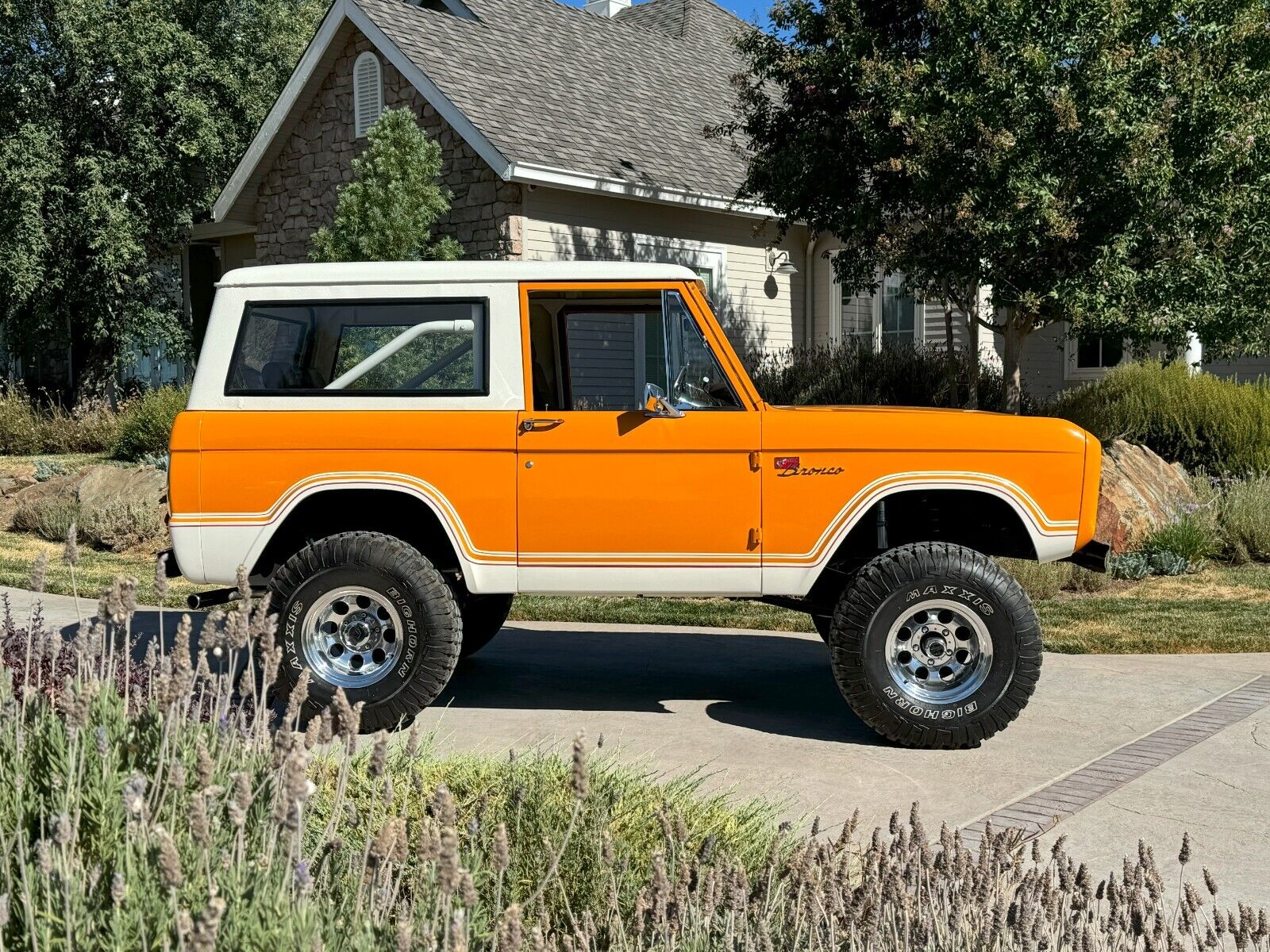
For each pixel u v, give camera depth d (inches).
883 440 223.0
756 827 148.5
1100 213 443.5
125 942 84.0
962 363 605.3
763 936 105.1
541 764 161.0
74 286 819.4
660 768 204.7
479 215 608.1
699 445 224.2
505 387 228.1
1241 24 423.2
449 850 79.6
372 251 570.6
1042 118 431.5
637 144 673.0
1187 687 262.8
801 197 525.0
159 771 102.4
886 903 110.3
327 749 172.7
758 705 252.2
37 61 806.5
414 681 223.5
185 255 889.5
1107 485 429.7
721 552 225.8
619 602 367.2
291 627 224.2
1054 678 271.7
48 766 110.3
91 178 786.2
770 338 756.0
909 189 486.3
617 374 238.1
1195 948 133.2
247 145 866.8
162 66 818.8
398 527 246.1
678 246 685.3
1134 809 184.4
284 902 88.9
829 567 238.1
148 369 917.8
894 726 217.8
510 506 226.5
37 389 941.8
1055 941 112.4
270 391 231.1
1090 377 681.0
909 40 501.4
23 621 313.7
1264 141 437.4
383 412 227.8
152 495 501.4
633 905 124.0
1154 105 431.5
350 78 658.8
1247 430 520.1
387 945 94.3
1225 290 450.9
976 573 218.4
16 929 87.7
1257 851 167.2
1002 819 179.8
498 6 745.6
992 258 460.4
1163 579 398.9
